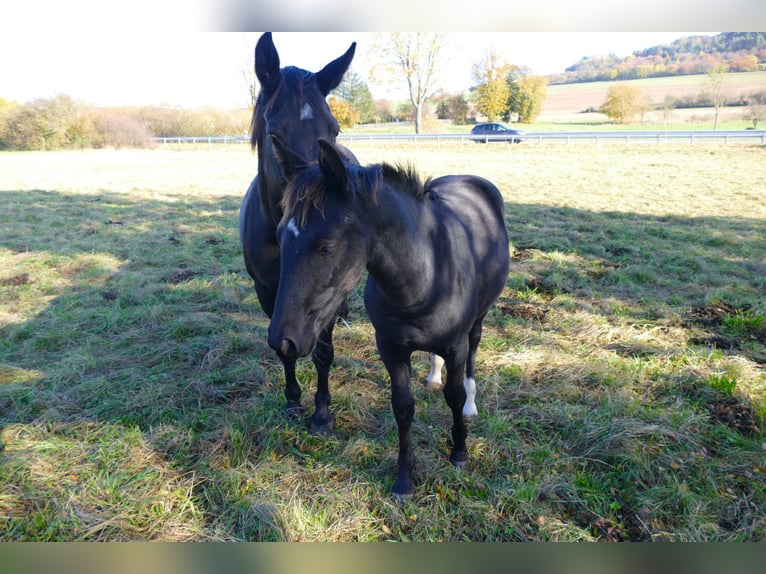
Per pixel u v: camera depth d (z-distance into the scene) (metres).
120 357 4.23
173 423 3.32
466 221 2.87
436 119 41.59
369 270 2.23
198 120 34.19
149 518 2.59
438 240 2.36
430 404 3.48
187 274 6.21
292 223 1.98
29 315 5.06
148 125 33.16
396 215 2.16
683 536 2.43
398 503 2.67
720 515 2.56
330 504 2.63
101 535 2.50
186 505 2.65
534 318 4.74
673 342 4.24
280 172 2.62
